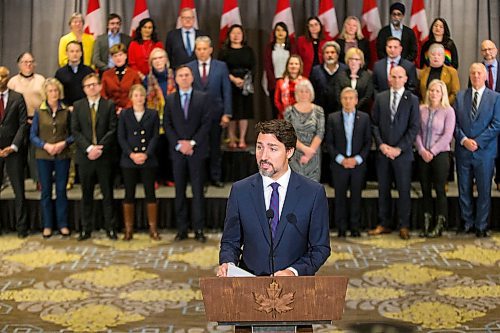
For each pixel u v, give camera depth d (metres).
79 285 9.28
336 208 11.70
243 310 4.41
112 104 11.55
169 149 11.84
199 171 11.46
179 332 7.70
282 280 4.42
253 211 5.37
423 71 12.56
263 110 15.20
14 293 8.97
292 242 5.33
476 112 11.39
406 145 11.41
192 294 8.91
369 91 12.42
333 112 12.44
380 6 15.02
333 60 12.59
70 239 11.68
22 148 11.68
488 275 9.61
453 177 13.34
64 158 11.64
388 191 11.74
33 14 14.89
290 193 5.39
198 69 12.57
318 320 4.42
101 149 11.34
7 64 15.02
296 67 12.52
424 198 11.76
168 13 15.16
